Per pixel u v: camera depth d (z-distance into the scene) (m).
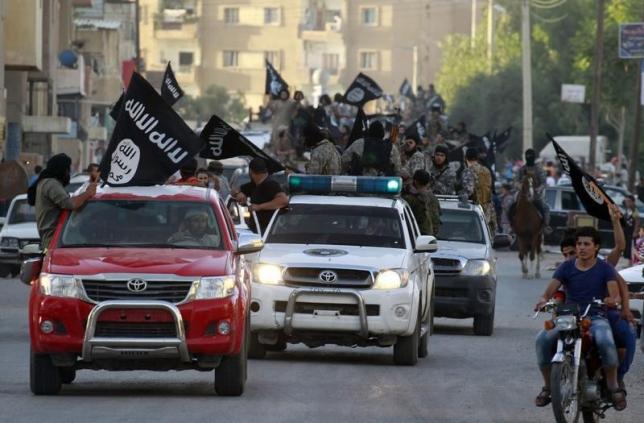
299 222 45.34
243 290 35.16
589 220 103.75
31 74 134.62
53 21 143.12
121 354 33.66
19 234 80.31
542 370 30.86
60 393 35.38
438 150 64.81
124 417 31.56
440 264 54.66
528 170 87.75
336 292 42.22
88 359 33.81
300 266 42.59
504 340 53.41
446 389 38.09
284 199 49.97
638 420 33.84
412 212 50.59
